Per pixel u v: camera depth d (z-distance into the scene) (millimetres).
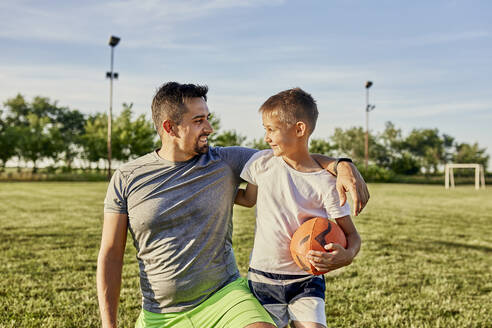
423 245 6926
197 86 2049
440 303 3953
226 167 2111
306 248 1847
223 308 1901
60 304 3715
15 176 35344
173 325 1957
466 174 60438
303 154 2000
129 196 1993
